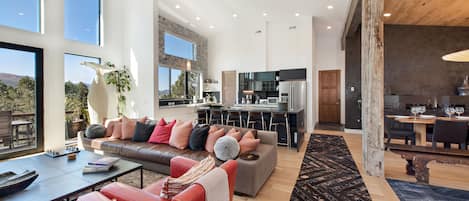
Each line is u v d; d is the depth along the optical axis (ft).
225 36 27.04
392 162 12.32
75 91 16.35
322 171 10.89
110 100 18.85
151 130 12.33
